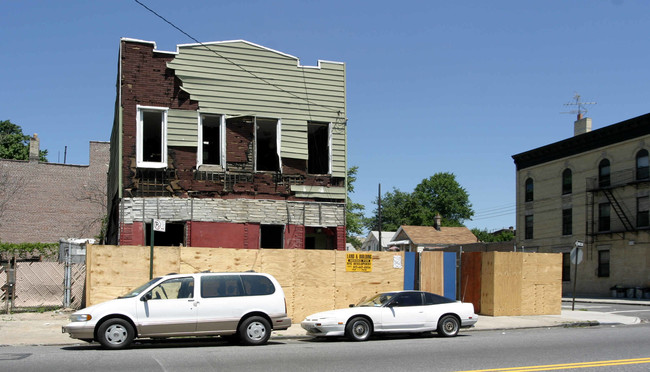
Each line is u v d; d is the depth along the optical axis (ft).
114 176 73.51
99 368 31.94
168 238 67.82
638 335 50.52
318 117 67.31
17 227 140.67
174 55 62.85
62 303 61.87
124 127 60.80
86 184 148.25
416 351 39.63
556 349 40.83
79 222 146.10
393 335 52.37
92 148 150.41
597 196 138.00
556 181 150.10
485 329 57.21
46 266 61.98
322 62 68.18
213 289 43.57
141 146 61.21
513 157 165.37
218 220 62.44
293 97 66.49
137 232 59.88
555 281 71.00
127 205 59.98
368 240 278.67
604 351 39.86
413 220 289.33
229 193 63.31
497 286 67.56
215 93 63.82
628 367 33.40
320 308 59.57
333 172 67.21
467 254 69.51
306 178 66.28
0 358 35.65
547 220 152.46
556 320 64.69
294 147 65.87
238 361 34.71
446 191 288.71
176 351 39.37
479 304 68.90
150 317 41.47
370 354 38.04
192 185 62.28
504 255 68.18
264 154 68.33
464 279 69.10
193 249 56.03
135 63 61.52
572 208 144.36
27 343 44.11
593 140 138.82
